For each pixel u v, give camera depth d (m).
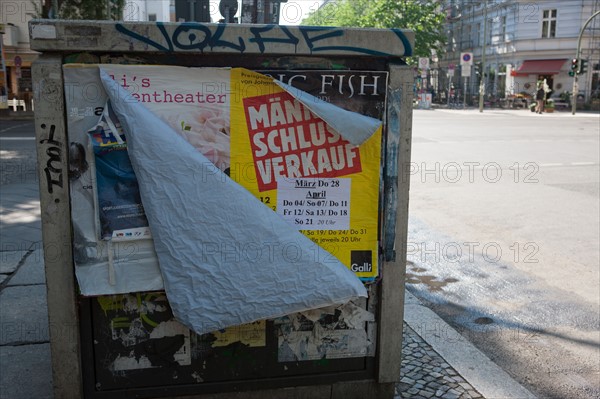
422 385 3.18
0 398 3.00
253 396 2.73
